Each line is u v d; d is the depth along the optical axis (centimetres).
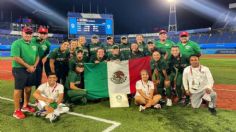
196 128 512
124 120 568
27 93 644
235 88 974
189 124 536
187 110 641
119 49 837
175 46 729
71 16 2964
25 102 652
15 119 581
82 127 526
